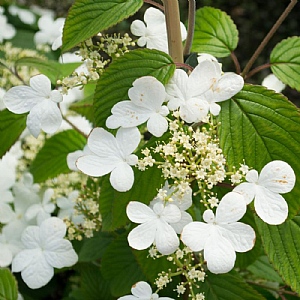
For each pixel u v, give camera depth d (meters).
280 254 0.39
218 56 0.49
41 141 0.66
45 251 0.45
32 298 0.67
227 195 0.33
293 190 0.36
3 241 0.58
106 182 0.42
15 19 1.04
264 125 0.36
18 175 0.65
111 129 0.37
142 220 0.34
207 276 0.45
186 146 0.34
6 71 0.64
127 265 0.50
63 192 0.60
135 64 0.37
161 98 0.35
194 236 0.33
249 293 0.44
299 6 2.05
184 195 0.35
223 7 2.11
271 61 0.46
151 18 0.45
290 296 0.54
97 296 0.56
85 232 0.51
